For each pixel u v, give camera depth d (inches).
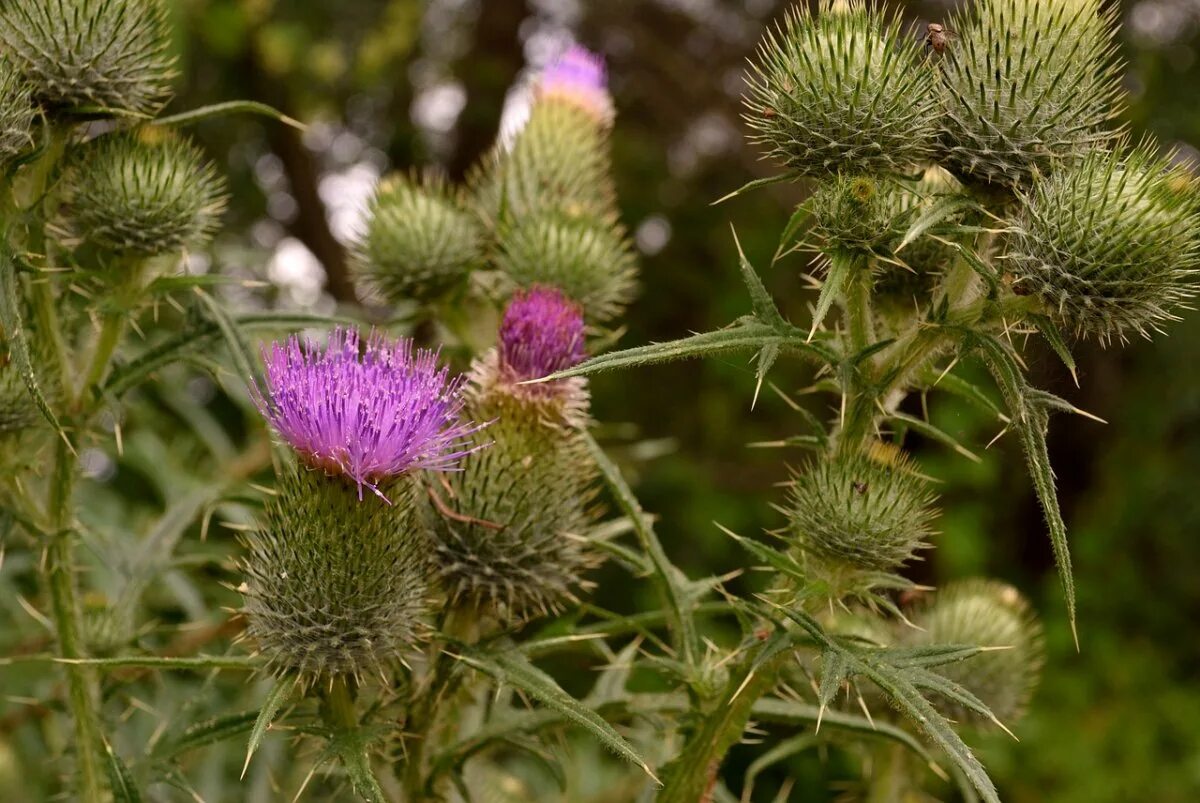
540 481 18.1
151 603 23.5
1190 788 43.2
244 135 47.3
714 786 17.3
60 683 19.7
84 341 19.7
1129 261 16.9
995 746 41.4
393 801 17.8
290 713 17.3
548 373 18.4
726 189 51.2
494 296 20.9
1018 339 18.1
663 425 51.5
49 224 18.3
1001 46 17.4
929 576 44.8
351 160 52.5
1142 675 47.1
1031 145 17.3
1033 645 21.2
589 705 18.1
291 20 44.7
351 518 17.1
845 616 19.4
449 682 17.8
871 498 17.2
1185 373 51.3
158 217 18.7
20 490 18.5
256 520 17.9
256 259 23.5
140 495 31.2
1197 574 51.1
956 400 43.2
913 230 16.5
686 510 44.4
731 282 48.4
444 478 17.9
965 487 49.1
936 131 17.5
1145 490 52.4
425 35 53.5
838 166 17.3
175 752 17.6
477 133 49.4
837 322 17.7
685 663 17.7
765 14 50.9
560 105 23.1
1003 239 17.9
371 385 17.3
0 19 18.2
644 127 54.0
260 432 25.0
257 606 17.1
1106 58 18.0
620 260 21.5
